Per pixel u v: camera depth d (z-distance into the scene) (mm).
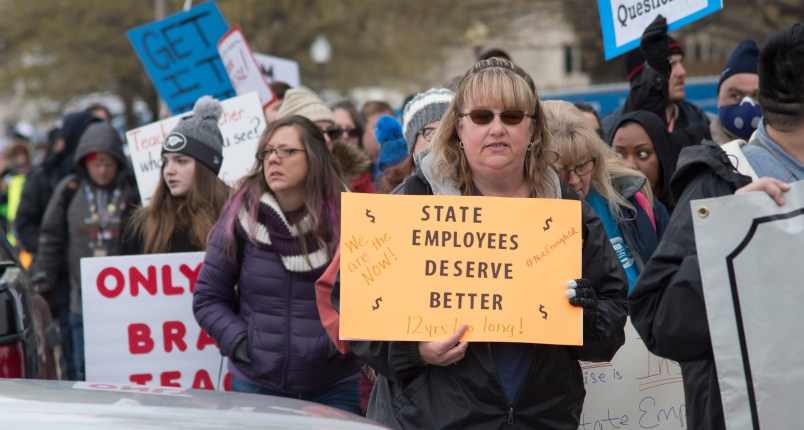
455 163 7133
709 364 6645
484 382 6867
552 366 6984
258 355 9492
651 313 6566
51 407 5836
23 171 27953
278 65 19891
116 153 15867
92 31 49312
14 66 52438
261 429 5812
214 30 15680
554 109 9141
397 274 6945
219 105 11609
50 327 12141
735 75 12070
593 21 37250
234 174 13414
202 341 10969
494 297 6887
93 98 61062
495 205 7020
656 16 10930
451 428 6918
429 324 6855
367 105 18562
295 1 46906
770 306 6086
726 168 6410
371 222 7004
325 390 9781
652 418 8711
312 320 9516
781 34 6414
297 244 9461
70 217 16047
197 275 10945
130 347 10922
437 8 46688
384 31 51688
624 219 9109
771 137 6602
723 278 6137
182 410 5988
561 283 6914
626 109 12000
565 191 7312
